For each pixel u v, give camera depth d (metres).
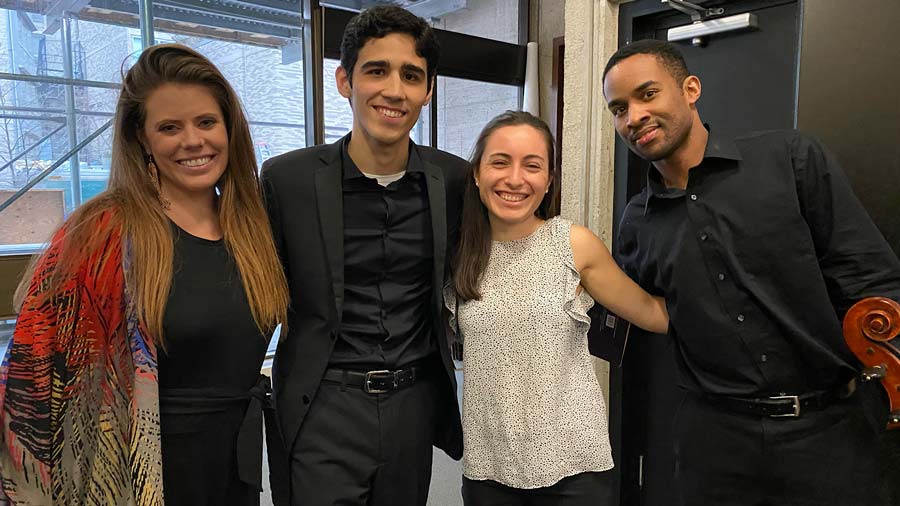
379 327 1.48
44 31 3.37
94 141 3.53
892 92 1.26
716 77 1.96
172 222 1.27
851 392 1.34
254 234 1.36
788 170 1.32
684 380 1.53
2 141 3.27
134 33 3.73
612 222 2.14
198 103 1.23
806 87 1.36
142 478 1.15
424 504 1.61
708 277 1.39
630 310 1.50
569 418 1.39
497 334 1.41
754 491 1.41
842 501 1.34
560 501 1.41
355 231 1.48
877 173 1.29
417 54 1.40
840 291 1.29
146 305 1.17
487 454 1.44
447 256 1.56
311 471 1.44
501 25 4.62
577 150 2.13
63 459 1.16
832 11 1.31
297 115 4.48
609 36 2.05
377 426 1.46
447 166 1.61
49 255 1.15
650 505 2.22
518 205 1.40
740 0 1.85
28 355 1.11
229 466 1.33
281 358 1.52
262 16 4.29
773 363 1.35
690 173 1.40
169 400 1.24
